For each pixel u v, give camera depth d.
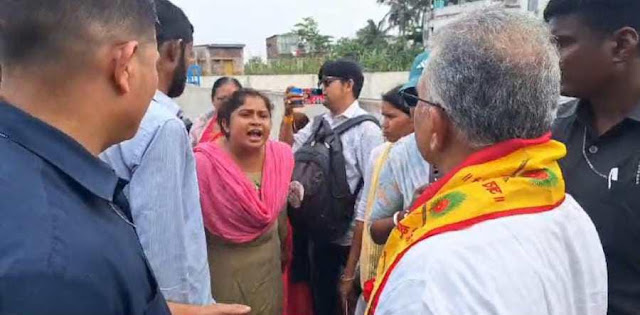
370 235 2.30
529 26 1.00
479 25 0.99
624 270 1.48
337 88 3.51
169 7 1.76
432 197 1.03
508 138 0.98
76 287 0.75
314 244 3.15
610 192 1.49
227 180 2.32
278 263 2.59
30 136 0.84
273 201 2.46
